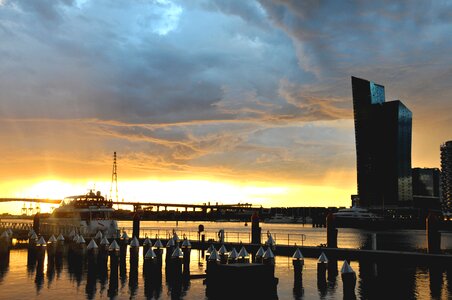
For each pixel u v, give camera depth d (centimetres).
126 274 5000
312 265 5594
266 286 3550
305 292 3938
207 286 3772
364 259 6050
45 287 4253
